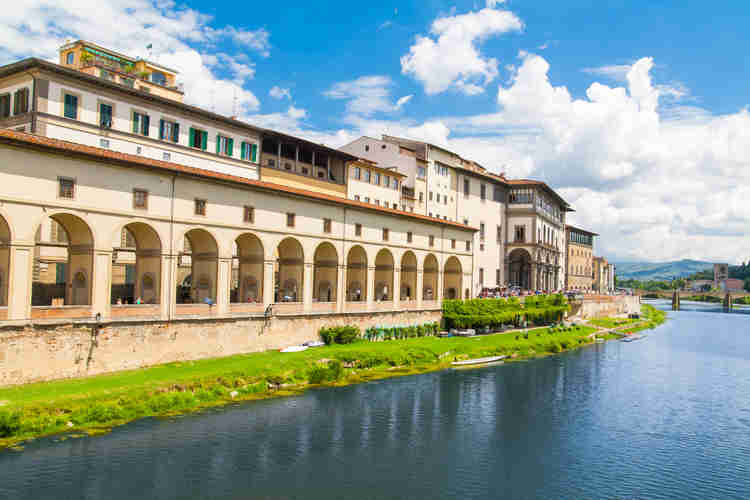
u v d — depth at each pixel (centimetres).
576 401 5038
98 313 4016
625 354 7806
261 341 5253
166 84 7844
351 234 6312
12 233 3597
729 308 19912
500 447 3772
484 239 9706
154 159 4775
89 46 7212
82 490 2770
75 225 4116
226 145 5909
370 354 5725
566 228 13575
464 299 8375
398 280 7019
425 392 5012
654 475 3394
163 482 2927
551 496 3058
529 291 9681
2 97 4678
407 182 8319
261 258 5350
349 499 2894
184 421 3753
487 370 6131
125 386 3859
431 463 3434
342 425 3984
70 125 4619
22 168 3659
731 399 5284
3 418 3192
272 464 3253
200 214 4769
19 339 3603
